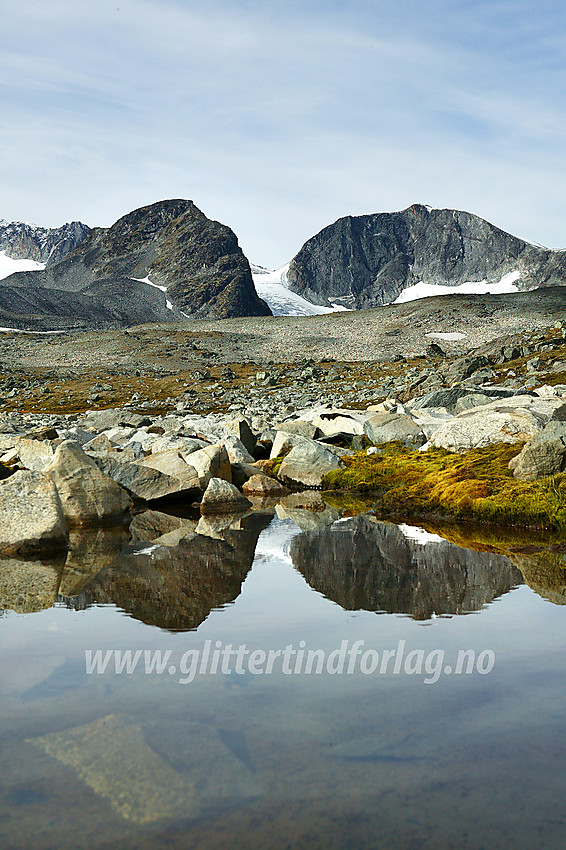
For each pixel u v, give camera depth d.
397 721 5.56
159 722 5.54
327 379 112.19
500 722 5.53
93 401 95.31
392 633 7.84
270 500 20.98
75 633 7.88
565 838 4.03
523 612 8.65
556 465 17.33
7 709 5.80
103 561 12.10
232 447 25.50
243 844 3.98
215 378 121.06
